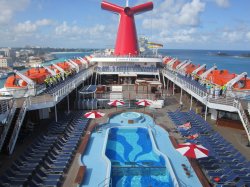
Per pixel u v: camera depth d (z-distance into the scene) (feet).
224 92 73.87
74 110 90.43
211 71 95.04
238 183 40.73
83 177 45.42
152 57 133.69
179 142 62.13
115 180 47.50
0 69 338.54
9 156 52.37
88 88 99.14
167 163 50.57
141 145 63.93
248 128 59.06
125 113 86.17
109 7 129.49
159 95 104.63
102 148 58.90
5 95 71.10
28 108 63.21
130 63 135.23
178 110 89.51
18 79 80.59
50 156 51.75
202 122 73.05
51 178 43.06
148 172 49.96
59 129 67.05
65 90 79.36
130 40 131.64
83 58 172.55
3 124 55.57
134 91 112.27
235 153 52.75
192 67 125.18
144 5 125.70
